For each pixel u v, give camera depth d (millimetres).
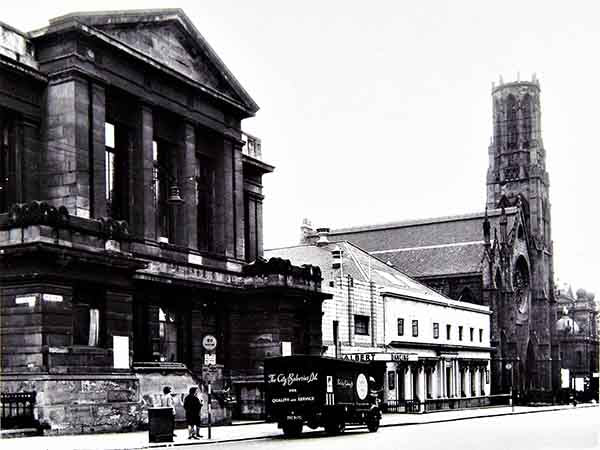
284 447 29234
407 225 120688
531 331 124750
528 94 137625
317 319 54375
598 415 68188
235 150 54375
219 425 42844
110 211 44094
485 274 106812
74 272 35312
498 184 136500
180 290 46438
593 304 168750
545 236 135750
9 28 40656
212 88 51344
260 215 60906
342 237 124000
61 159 40969
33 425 32938
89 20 42281
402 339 73250
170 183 48562
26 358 33750
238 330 50906
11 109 40344
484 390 92125
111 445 28797
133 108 45688
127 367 37594
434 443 32281
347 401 37406
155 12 46781
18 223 34156
